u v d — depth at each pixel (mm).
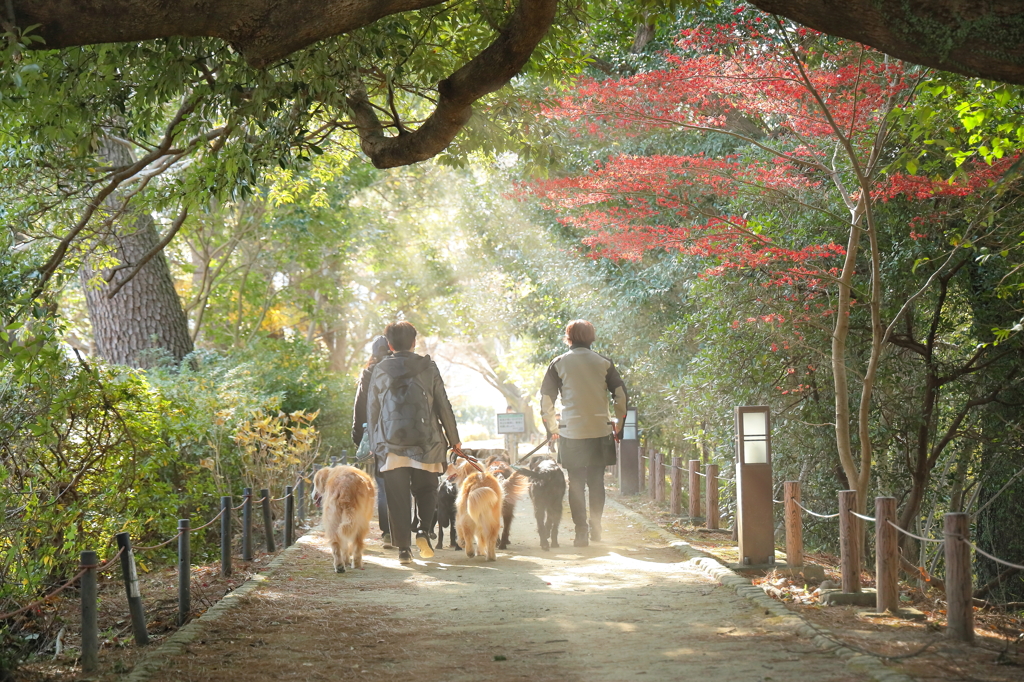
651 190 8617
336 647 5465
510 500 9633
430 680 4734
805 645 5195
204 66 7711
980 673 4523
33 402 7934
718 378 10633
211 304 26109
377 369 8719
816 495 11328
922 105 7695
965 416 11133
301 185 18453
